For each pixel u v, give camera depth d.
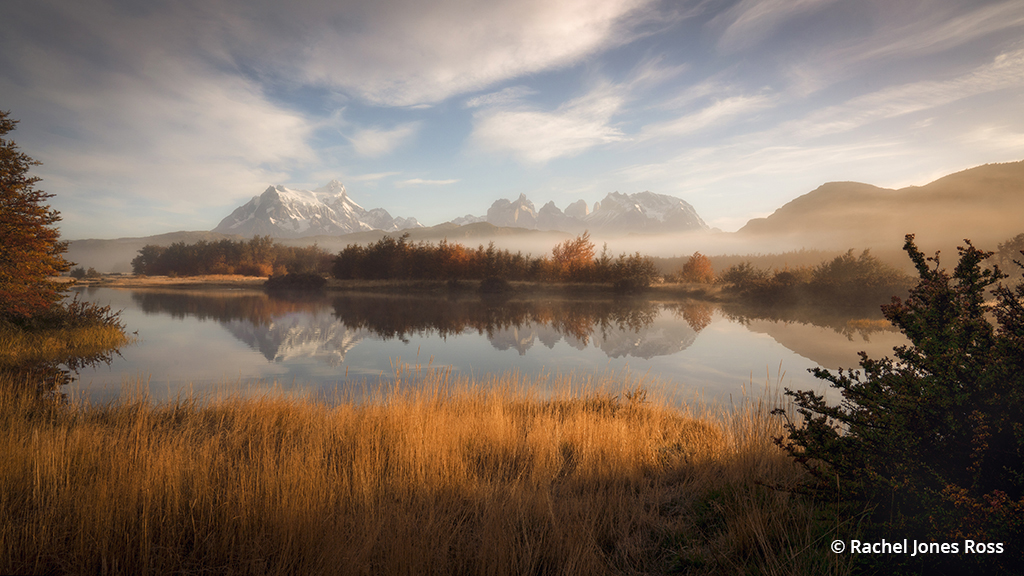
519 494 4.20
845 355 16.38
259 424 6.77
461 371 13.95
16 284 15.39
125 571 3.23
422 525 3.76
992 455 2.69
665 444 6.00
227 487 4.01
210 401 8.45
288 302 44.78
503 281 56.09
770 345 18.88
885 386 3.34
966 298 3.14
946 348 2.96
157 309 36.59
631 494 4.50
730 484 4.31
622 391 9.55
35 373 12.40
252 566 3.19
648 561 3.38
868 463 3.12
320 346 19.06
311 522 3.48
